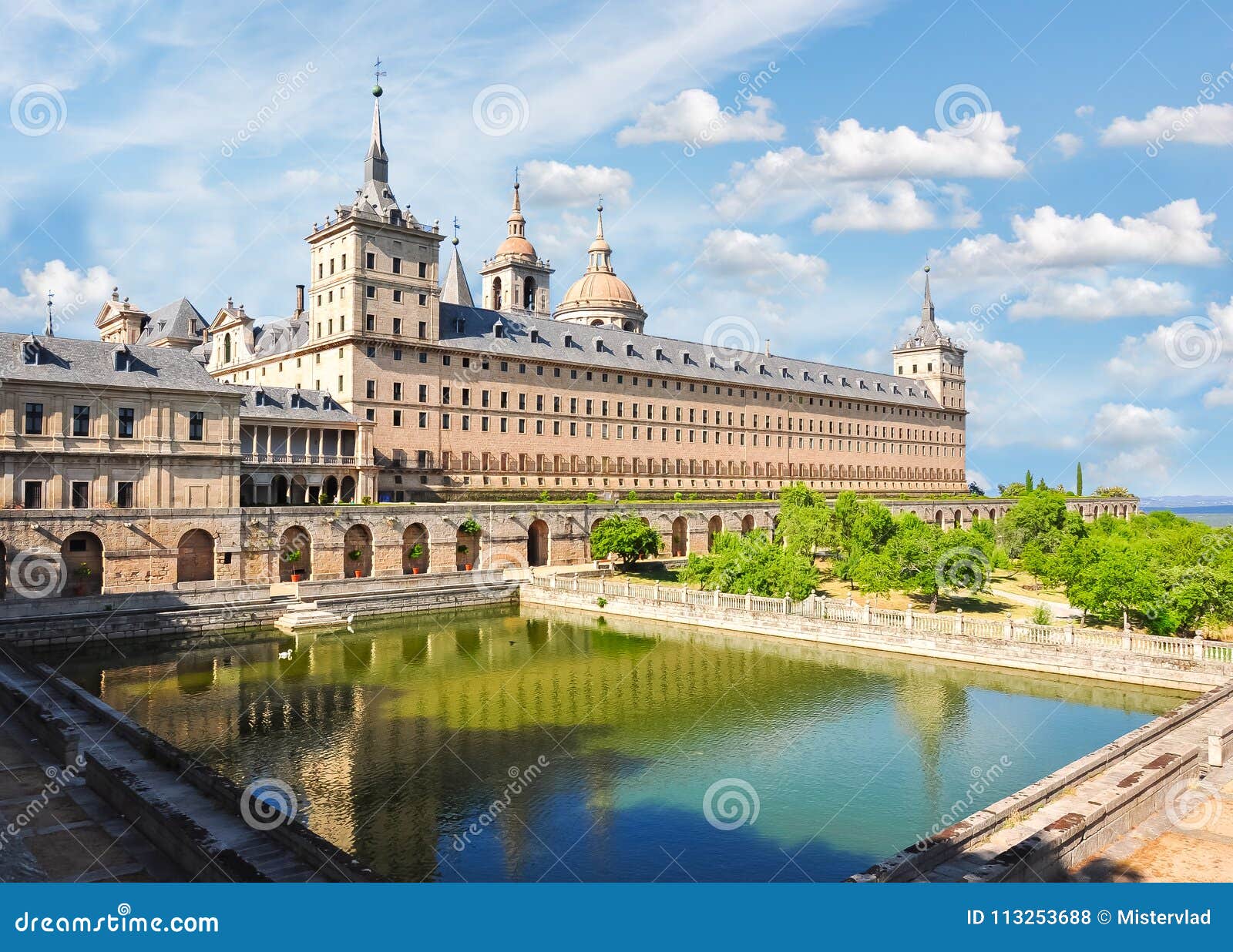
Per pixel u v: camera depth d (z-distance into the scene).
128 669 54.81
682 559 103.25
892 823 32.41
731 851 29.89
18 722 38.22
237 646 62.03
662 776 37.34
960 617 59.56
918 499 147.88
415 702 48.56
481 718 45.53
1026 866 21.70
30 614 58.78
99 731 33.25
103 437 66.38
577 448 113.88
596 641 65.69
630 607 75.94
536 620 74.56
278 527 73.81
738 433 136.25
